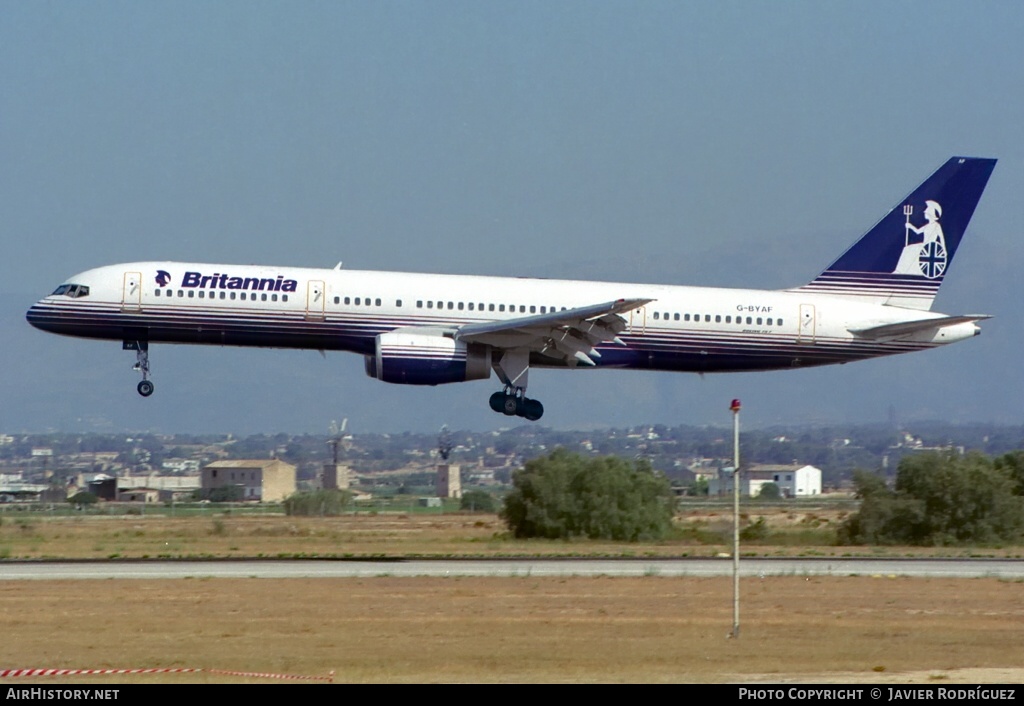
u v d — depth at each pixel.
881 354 164.38
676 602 103.69
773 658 78.50
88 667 74.19
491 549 158.88
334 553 148.75
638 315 158.62
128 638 84.12
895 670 75.38
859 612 100.00
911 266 167.88
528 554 148.00
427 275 156.75
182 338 151.25
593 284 159.50
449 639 84.19
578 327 149.88
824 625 92.88
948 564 137.50
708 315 159.75
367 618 93.12
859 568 132.00
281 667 74.25
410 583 113.81
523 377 154.38
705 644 83.50
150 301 149.50
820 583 118.44
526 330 149.50
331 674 72.25
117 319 149.50
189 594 105.31
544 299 155.88
